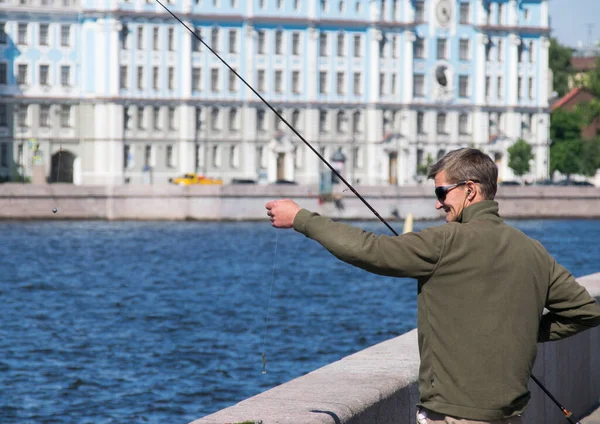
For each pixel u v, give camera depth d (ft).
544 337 16.67
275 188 288.92
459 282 15.15
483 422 15.01
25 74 304.30
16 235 238.48
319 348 97.09
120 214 282.56
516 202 314.55
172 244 225.35
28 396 72.38
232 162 330.95
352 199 288.92
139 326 111.65
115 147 312.29
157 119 319.88
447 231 15.23
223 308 128.57
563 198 318.24
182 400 72.28
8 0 301.02
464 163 15.92
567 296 15.83
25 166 300.20
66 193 277.03
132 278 164.96
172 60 320.09
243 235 252.62
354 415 16.94
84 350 93.81
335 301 137.08
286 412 16.40
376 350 22.29
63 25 307.78
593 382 33.17
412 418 19.97
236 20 327.47
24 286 151.74
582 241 244.01
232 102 328.29
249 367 85.51
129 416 67.26
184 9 320.70
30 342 98.37
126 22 313.32
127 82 314.55
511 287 15.20
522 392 15.15
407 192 291.17
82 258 193.57
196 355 91.40
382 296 143.43
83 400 71.51
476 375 15.02
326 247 15.08
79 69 310.65
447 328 15.16
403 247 14.99
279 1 334.03
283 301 136.77
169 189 285.02
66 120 308.40
